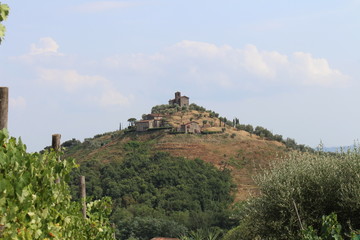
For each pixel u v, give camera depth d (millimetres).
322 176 17719
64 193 9766
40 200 8352
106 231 14781
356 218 16703
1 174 6840
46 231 8617
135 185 163375
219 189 162875
